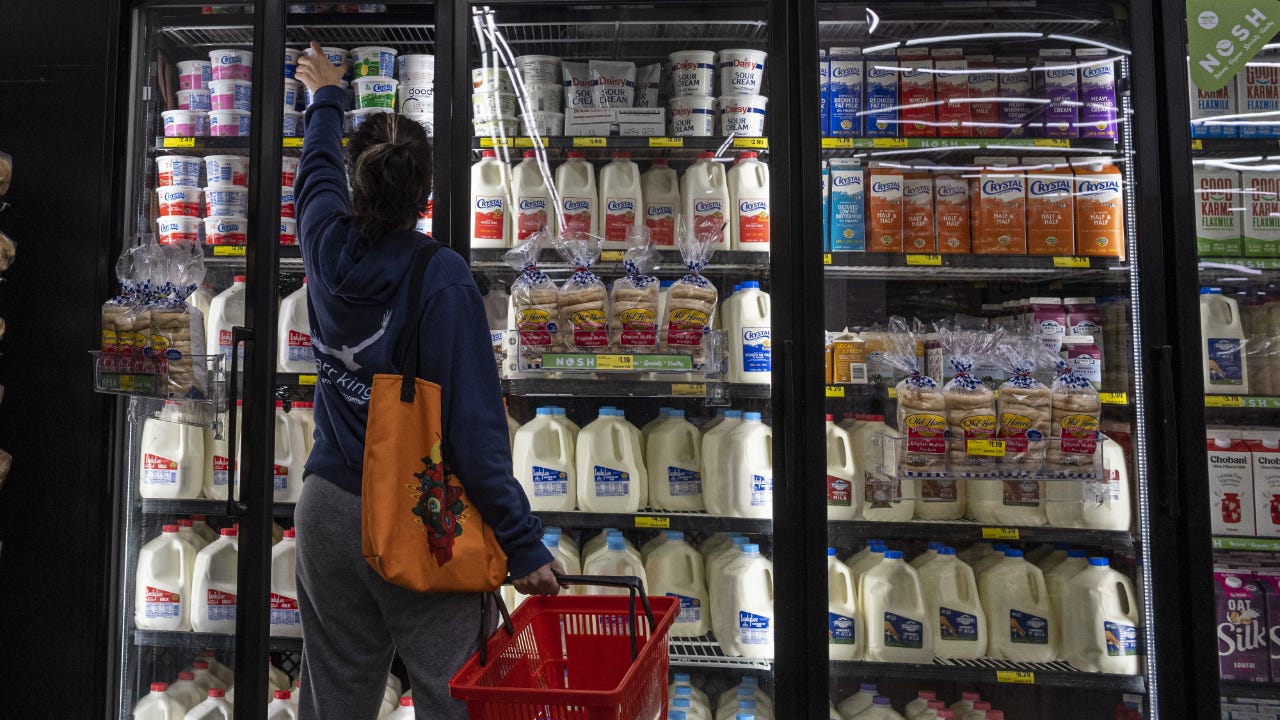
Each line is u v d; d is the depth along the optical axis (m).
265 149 2.18
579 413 2.67
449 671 1.60
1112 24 2.37
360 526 1.61
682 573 2.43
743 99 2.48
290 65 2.54
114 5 2.33
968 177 2.46
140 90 2.40
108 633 2.26
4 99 2.33
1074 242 2.40
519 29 2.48
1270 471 2.37
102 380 2.14
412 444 1.54
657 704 1.56
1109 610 2.24
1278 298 2.48
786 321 2.15
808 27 2.18
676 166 2.69
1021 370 2.22
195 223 2.53
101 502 2.26
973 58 2.50
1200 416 2.11
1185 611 2.08
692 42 2.60
